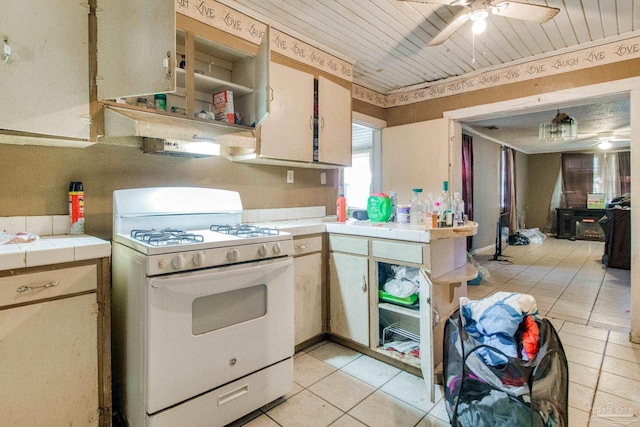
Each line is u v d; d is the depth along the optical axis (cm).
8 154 161
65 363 137
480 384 143
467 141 569
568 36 258
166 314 140
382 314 247
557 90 287
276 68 239
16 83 139
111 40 157
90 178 184
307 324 235
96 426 146
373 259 220
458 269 218
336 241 241
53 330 133
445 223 211
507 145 761
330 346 245
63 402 137
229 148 234
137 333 144
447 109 353
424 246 195
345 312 237
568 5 214
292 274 186
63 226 176
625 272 476
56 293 134
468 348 150
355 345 238
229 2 213
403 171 383
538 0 210
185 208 203
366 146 605
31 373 129
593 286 407
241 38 223
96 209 186
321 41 268
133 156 200
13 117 138
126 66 156
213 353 154
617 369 215
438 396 187
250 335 167
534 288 400
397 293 215
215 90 228
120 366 162
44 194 171
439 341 202
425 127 365
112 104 165
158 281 137
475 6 184
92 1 158
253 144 212
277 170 280
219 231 195
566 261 557
